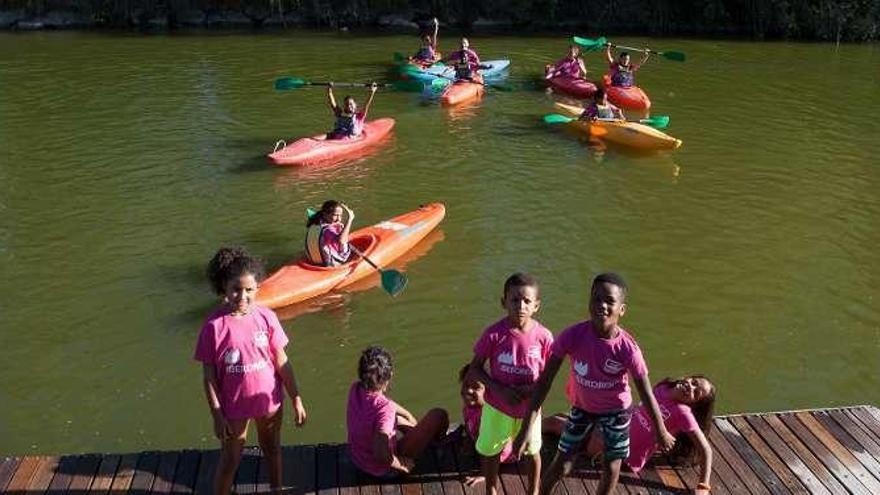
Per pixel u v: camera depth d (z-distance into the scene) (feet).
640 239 33.94
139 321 27.02
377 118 49.96
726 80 63.10
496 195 38.17
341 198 37.45
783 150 46.01
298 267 29.07
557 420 17.56
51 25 83.41
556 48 75.20
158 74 61.36
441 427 16.92
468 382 16.12
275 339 14.17
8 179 39.58
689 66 68.23
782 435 17.70
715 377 24.71
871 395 24.07
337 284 28.96
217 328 13.58
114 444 21.31
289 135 46.68
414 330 26.73
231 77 60.59
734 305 28.86
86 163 41.86
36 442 21.34
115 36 77.97
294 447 17.17
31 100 53.78
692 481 16.42
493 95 55.83
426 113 51.11
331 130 47.55
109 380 23.95
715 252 32.91
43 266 30.78
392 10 87.20
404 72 60.59
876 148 46.70
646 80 62.75
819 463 16.84
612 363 13.47
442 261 31.42
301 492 15.89
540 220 35.53
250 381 13.85
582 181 40.19
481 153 43.80
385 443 15.84
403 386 23.93
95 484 15.93
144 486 15.93
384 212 36.11
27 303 28.09
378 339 26.21
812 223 35.99
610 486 14.32
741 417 18.34
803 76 65.16
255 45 73.67
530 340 14.15
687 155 44.65
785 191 39.70
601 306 13.12
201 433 21.81
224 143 45.11
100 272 30.32
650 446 16.35
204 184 38.93
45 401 22.99
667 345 26.32
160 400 23.11
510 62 67.87
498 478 16.33
